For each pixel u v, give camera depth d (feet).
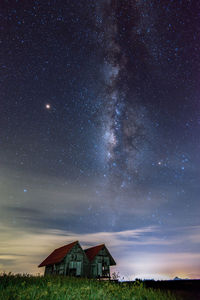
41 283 27.04
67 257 64.23
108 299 20.26
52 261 70.08
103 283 29.91
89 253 75.51
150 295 22.72
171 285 27.66
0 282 23.84
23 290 20.83
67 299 18.92
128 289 24.26
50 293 20.35
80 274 63.10
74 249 66.90
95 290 23.20
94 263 67.97
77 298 19.60
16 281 25.85
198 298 20.06
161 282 30.68
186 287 24.82
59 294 20.16
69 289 22.81
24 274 33.06
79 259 65.82
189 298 20.49
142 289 25.26
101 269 68.08
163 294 23.15
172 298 21.09
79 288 24.26
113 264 72.23
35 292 19.89
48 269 72.54
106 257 71.72
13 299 17.70
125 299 20.98
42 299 18.17
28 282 26.66
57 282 28.71
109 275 67.72
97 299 19.94
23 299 17.57
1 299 17.49
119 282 30.27
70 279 33.81
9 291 19.86
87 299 19.84
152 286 28.53
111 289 22.94
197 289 23.13
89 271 65.36
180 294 22.50
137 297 21.74
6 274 29.96
